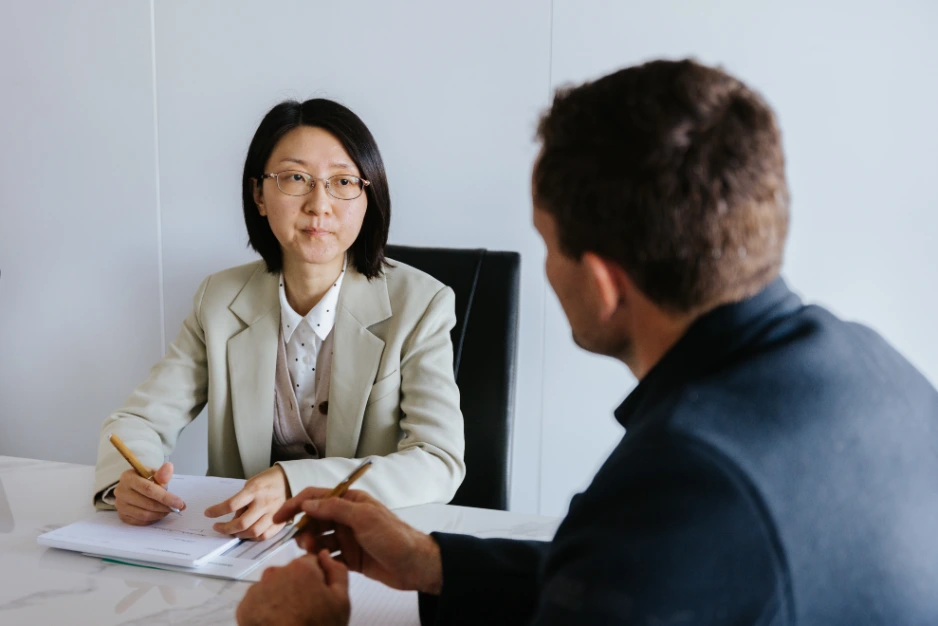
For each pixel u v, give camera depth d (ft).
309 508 2.77
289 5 7.08
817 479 1.63
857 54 6.26
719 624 1.54
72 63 7.62
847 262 6.51
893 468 1.75
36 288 8.09
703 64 1.92
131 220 7.73
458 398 4.79
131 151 7.61
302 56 7.13
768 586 1.57
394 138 7.07
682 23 6.47
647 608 1.48
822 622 1.67
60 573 3.11
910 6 6.13
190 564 3.14
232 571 3.10
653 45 6.54
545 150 2.00
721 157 1.76
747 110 1.81
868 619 1.71
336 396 4.80
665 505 1.54
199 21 7.27
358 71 7.05
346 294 4.98
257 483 3.69
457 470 4.36
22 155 7.88
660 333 1.95
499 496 5.09
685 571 1.49
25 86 7.76
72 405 8.20
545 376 7.14
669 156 1.75
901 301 6.47
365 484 3.91
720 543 1.51
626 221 1.80
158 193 7.62
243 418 4.84
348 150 4.65
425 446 4.39
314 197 4.59
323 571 2.46
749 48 6.40
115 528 3.50
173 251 7.68
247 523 3.44
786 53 6.36
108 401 8.11
